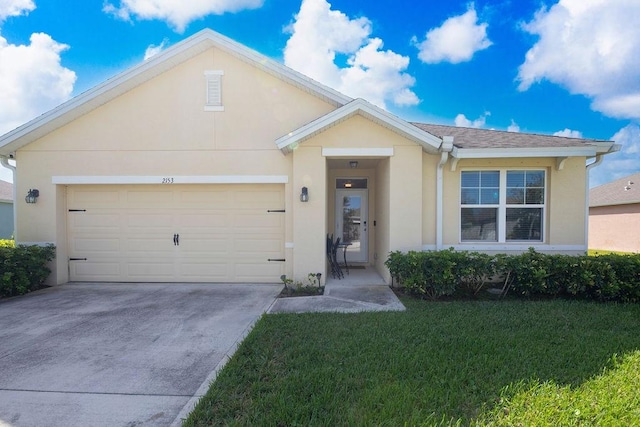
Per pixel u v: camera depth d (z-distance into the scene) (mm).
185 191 8164
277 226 8062
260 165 7934
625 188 20625
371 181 10281
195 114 7984
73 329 4863
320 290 7113
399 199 7336
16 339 4492
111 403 2959
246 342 4160
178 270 8195
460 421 2582
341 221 10438
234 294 6926
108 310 5820
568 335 4305
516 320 4910
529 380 3162
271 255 8094
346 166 9625
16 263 7012
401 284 6801
